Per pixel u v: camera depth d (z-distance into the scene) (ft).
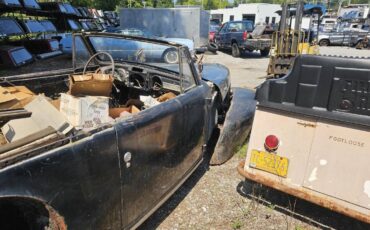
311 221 9.29
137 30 41.68
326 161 7.74
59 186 5.37
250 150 8.86
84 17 65.00
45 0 58.34
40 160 5.08
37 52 44.19
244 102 13.35
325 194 7.82
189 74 10.39
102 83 8.05
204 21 49.47
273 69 30.96
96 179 6.07
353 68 7.17
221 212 9.65
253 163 8.82
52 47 46.09
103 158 6.18
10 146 5.04
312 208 9.90
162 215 9.41
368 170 7.21
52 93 10.35
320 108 7.68
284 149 8.30
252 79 31.40
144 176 7.63
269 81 8.30
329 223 9.21
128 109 8.80
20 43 41.96
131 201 7.28
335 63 7.39
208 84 12.44
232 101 13.38
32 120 6.42
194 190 10.80
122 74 11.37
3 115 6.24
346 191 7.53
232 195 10.55
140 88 11.29
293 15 30.94
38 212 5.50
